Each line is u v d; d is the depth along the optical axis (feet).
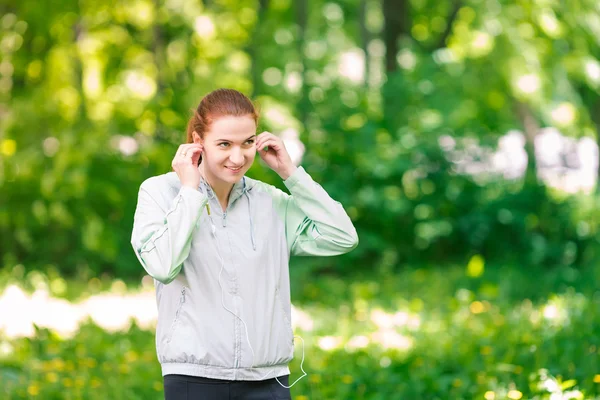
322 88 61.41
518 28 63.05
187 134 14.11
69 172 54.34
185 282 13.64
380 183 58.85
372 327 37.01
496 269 53.62
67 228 58.85
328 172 58.49
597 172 65.98
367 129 59.11
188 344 13.47
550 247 57.57
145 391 24.76
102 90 60.54
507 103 69.26
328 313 42.14
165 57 61.16
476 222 59.47
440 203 60.13
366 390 24.25
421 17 77.46
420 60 64.80
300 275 48.65
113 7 60.23
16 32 59.67
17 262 59.41
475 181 61.93
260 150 14.47
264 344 13.69
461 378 24.17
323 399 23.66
